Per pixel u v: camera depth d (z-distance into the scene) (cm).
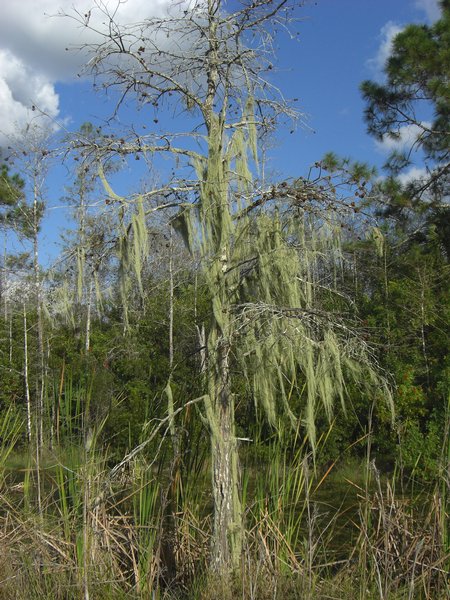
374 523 490
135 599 402
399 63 1262
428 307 1068
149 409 512
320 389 412
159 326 955
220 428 417
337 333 434
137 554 454
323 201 419
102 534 443
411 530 462
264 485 462
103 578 408
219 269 426
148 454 483
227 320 421
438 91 1201
